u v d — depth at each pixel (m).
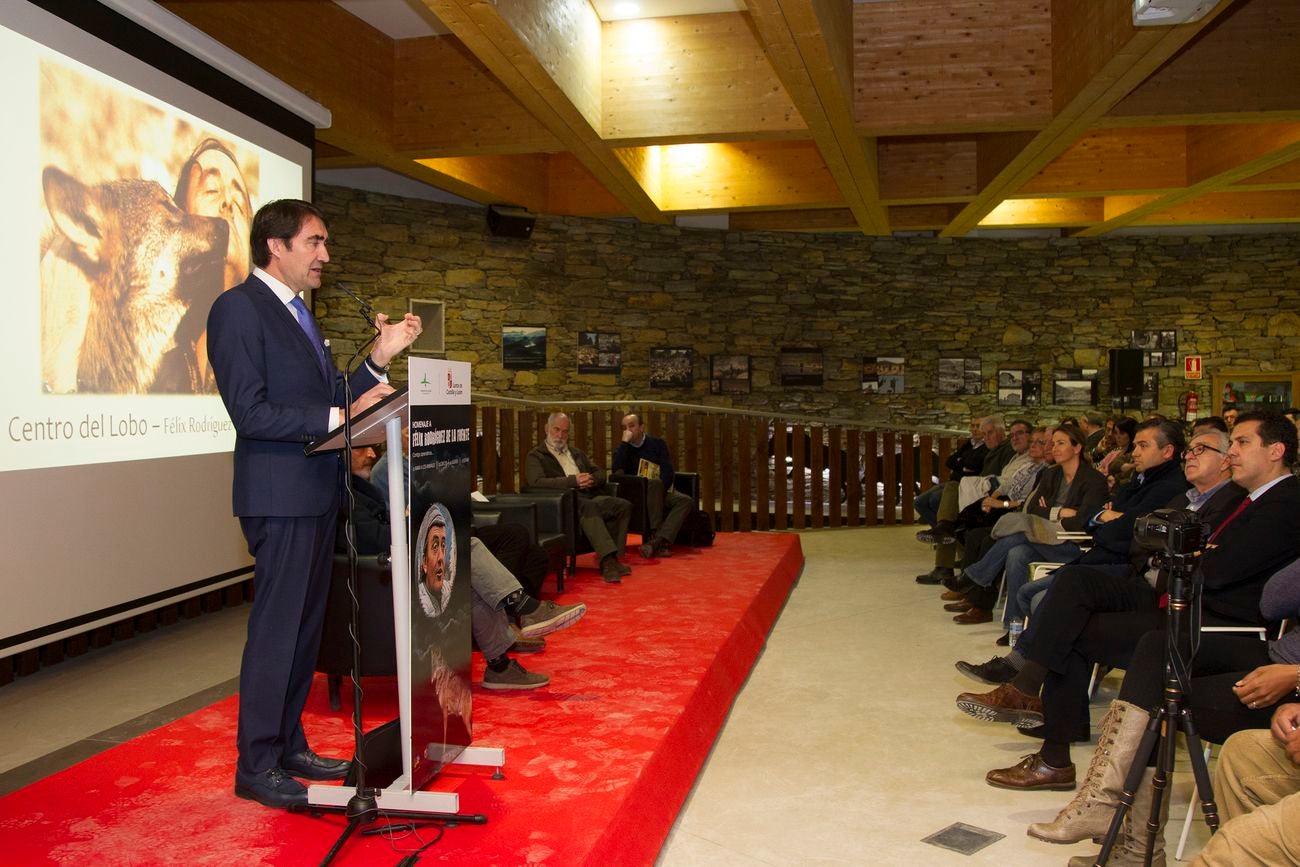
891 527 9.65
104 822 2.26
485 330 9.45
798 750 3.27
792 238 10.98
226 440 4.82
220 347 2.26
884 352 11.18
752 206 8.87
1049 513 4.77
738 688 3.98
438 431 2.37
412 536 2.20
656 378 10.49
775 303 10.94
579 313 10.08
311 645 2.51
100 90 3.94
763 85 6.35
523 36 4.78
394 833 2.17
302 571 2.36
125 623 4.62
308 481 2.33
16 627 3.53
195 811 2.32
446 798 2.20
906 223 10.05
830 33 4.97
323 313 8.32
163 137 4.33
